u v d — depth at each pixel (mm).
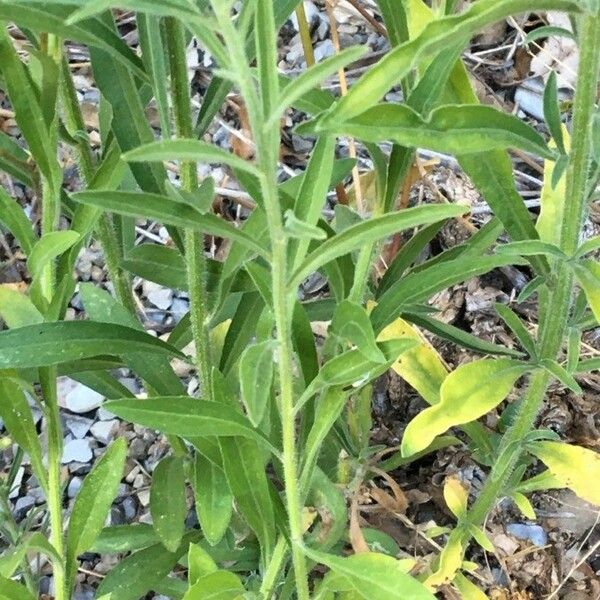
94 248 704
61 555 395
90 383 461
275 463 471
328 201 695
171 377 444
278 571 406
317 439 365
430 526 572
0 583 358
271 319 359
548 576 561
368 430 509
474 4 251
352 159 447
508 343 649
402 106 286
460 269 376
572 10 289
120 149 379
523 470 489
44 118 342
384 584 344
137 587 440
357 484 519
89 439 622
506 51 802
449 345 647
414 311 464
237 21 298
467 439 602
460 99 362
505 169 371
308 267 287
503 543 570
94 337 372
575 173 335
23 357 352
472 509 479
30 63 370
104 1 233
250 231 382
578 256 354
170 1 238
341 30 800
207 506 388
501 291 667
